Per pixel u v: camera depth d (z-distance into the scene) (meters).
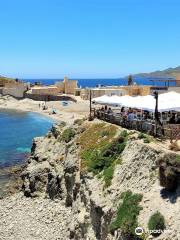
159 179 30.91
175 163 29.39
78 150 47.25
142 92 102.69
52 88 152.75
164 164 29.84
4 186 55.00
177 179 29.30
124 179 34.97
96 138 46.47
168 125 40.66
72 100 136.88
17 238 38.84
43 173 51.56
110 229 30.52
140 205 30.34
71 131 54.41
